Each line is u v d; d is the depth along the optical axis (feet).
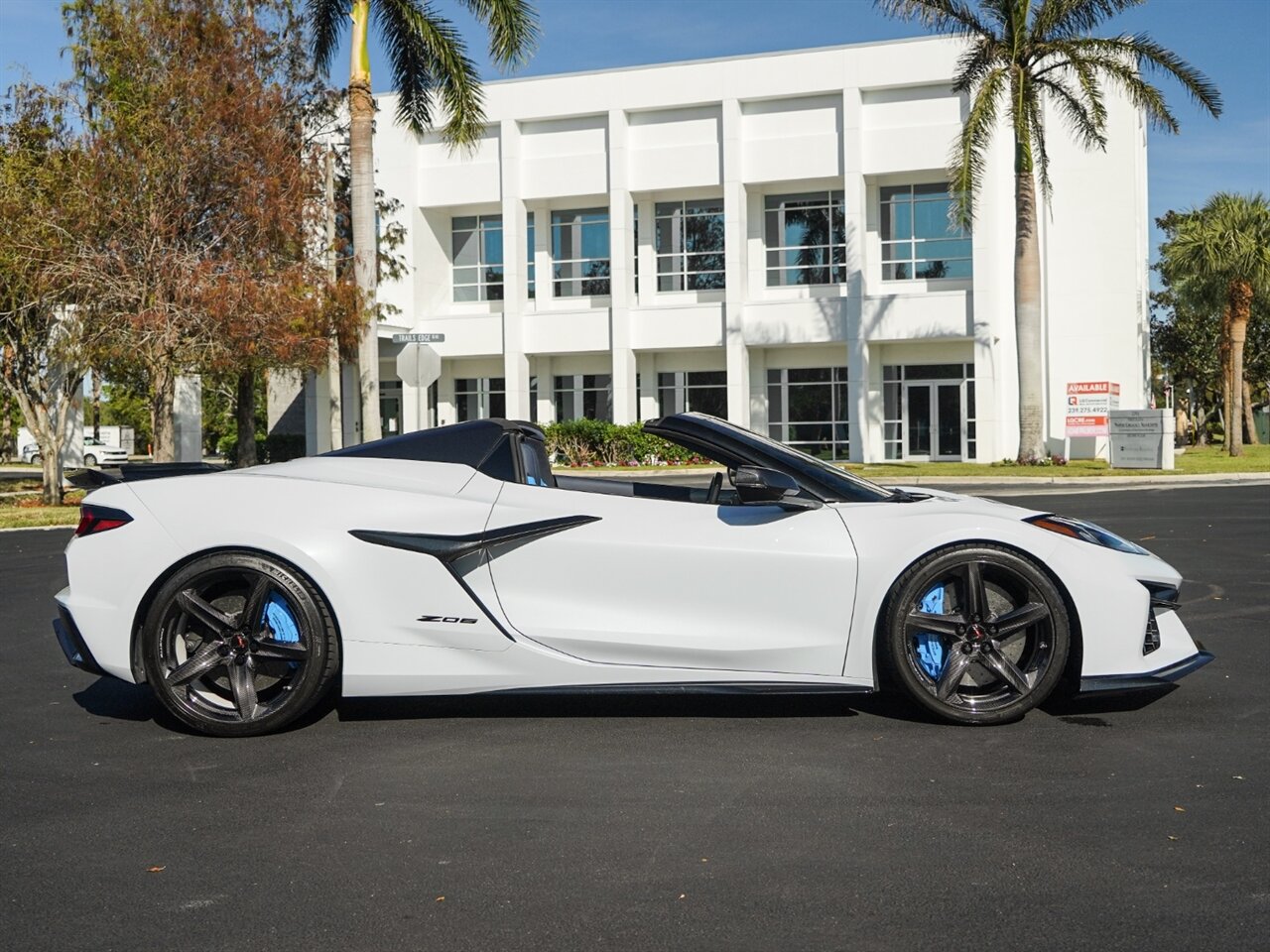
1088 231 107.14
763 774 13.48
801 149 106.11
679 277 113.91
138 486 15.80
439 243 119.65
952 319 102.27
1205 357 181.57
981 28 86.12
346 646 15.19
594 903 9.85
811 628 15.29
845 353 109.70
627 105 109.40
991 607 15.52
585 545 15.37
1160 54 83.20
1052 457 93.97
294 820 12.12
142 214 62.54
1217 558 33.40
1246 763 13.69
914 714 16.20
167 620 15.31
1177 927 9.22
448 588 15.28
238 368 65.51
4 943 9.21
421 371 62.64
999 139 103.71
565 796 12.79
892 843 11.19
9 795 13.07
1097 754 14.11
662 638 15.28
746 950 8.93
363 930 9.38
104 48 63.52
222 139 63.52
